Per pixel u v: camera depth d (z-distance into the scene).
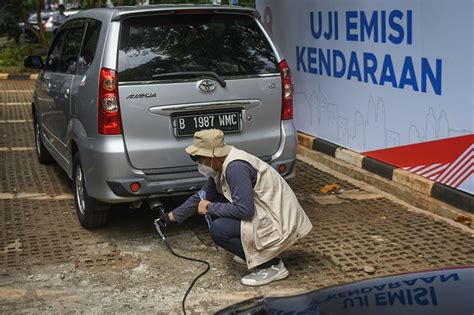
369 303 2.53
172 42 5.31
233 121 5.37
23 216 6.21
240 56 5.45
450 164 5.96
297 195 6.70
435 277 2.66
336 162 7.59
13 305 4.39
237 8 5.55
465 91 5.67
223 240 4.53
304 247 5.29
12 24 22.27
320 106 8.17
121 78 5.09
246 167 4.41
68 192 7.00
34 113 8.23
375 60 6.89
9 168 8.07
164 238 5.04
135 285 4.69
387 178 6.76
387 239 5.41
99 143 5.13
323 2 7.80
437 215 5.94
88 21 5.97
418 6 6.11
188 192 5.27
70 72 6.16
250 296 4.48
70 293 4.57
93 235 5.67
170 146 5.18
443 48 5.86
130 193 5.14
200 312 4.28
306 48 8.35
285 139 5.55
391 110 6.72
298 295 2.89
